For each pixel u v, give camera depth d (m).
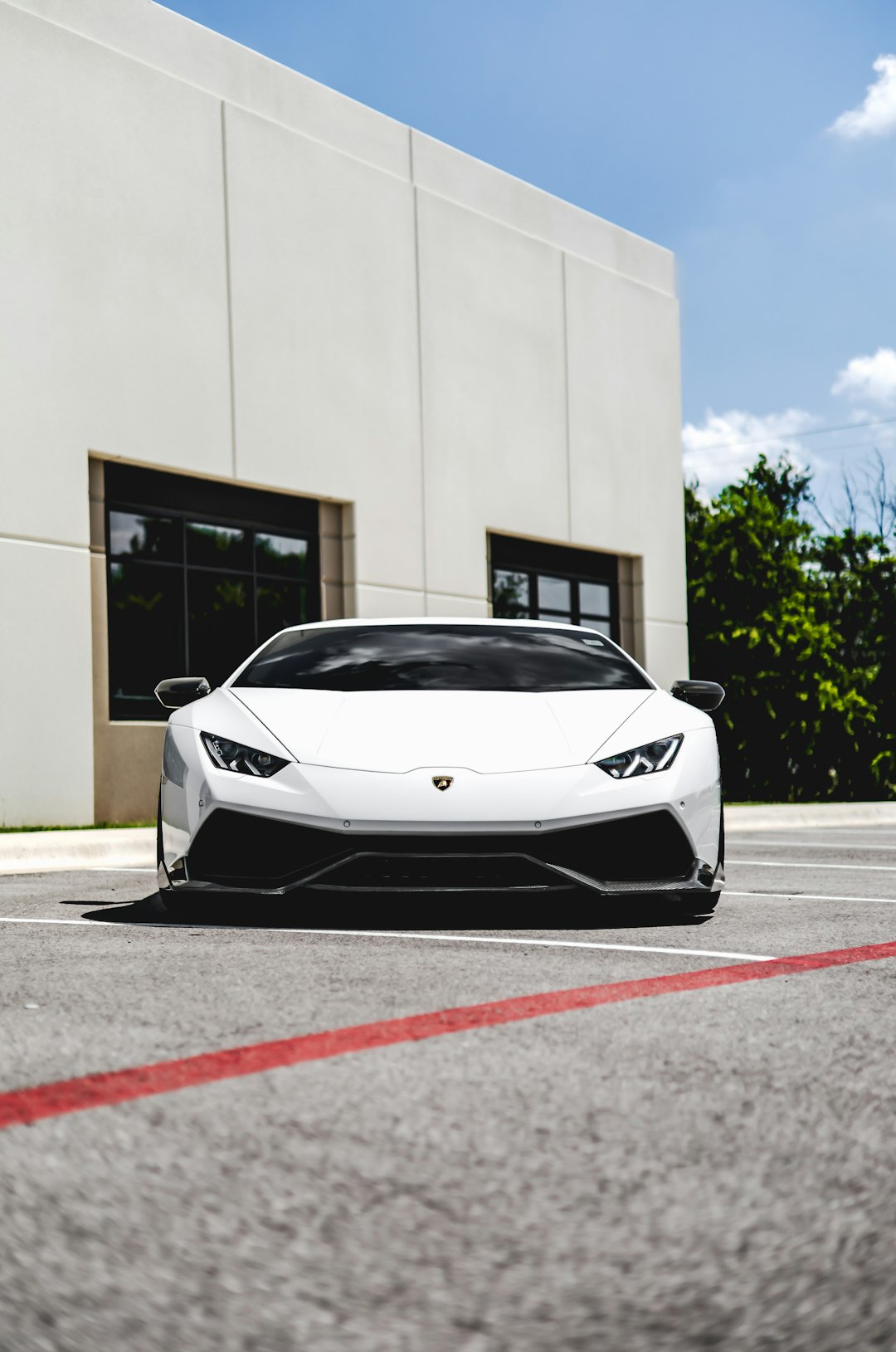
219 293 13.27
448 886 4.93
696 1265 1.93
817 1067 3.02
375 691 5.68
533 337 17.03
